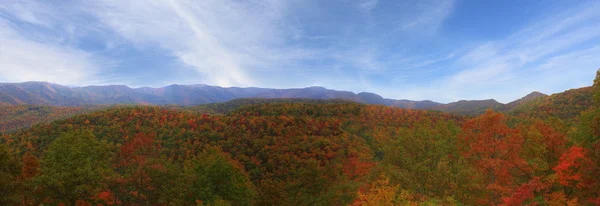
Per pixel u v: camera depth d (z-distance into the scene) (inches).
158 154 3693.4
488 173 1114.1
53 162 1251.2
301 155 3580.2
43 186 1205.7
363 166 2240.4
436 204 984.3
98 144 1466.5
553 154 1141.7
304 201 2123.5
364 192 1323.8
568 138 1206.3
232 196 1531.7
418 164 1218.6
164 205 1443.2
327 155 3513.8
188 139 4475.9
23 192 1013.8
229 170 1552.7
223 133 4680.1
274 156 3671.3
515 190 952.9
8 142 4276.6
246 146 4165.8
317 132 4648.1
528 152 1222.9
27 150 3951.8
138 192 1357.0
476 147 1160.2
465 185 1069.8
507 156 1083.9
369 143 3900.1
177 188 1374.3
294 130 4662.9
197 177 1513.3
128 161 2410.2
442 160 1245.7
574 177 948.6
